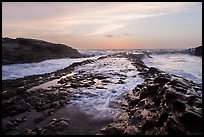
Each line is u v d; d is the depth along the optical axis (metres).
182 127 6.49
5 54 31.69
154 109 8.76
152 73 19.23
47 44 48.06
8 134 8.16
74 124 8.86
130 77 17.98
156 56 61.78
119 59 37.09
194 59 49.00
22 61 31.06
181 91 8.95
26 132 8.20
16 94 13.21
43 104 11.20
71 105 11.18
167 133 6.43
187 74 23.06
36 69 25.14
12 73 21.64
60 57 44.00
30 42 44.53
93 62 31.34
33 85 15.38
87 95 12.81
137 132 7.47
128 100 11.50
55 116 9.78
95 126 8.63
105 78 17.72
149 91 10.91
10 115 9.99
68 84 15.70
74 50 55.72
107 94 12.97
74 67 25.75
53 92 13.20
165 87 9.48
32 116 9.91
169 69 28.17
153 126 7.46
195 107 7.48
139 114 8.78
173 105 7.75
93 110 10.38
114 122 8.87
